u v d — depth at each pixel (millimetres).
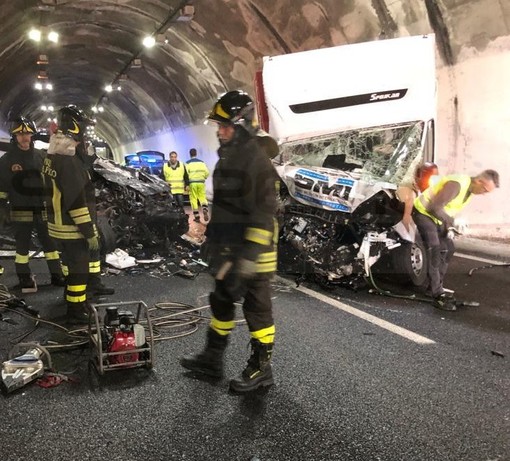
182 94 21094
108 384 3438
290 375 3596
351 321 4797
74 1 13266
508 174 8656
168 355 3951
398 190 5570
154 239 7840
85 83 29859
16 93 24938
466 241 8984
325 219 5836
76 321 4520
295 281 6246
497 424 2945
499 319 4871
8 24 13359
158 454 2646
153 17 14727
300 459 2611
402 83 6480
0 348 4016
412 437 2809
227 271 3178
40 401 3193
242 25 13133
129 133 37719
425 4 8922
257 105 6898
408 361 3850
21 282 5680
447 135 9859
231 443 2750
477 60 8812
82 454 2639
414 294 5738
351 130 6586
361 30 10547
